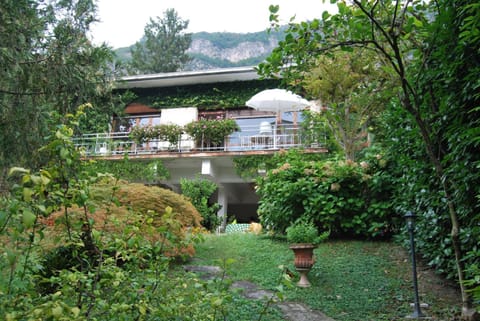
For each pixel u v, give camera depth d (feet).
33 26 15.72
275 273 17.93
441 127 12.75
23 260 6.82
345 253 20.47
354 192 23.38
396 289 15.74
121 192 18.34
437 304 14.16
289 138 41.57
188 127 43.11
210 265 19.31
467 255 11.64
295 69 13.28
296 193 23.63
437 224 14.55
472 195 11.41
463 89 11.44
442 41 12.44
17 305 5.67
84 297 6.85
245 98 49.34
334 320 13.14
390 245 21.06
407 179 17.58
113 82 20.38
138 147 43.91
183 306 7.61
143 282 7.54
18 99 15.08
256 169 39.91
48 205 6.36
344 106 30.12
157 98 51.75
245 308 13.61
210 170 40.91
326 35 12.54
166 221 7.95
